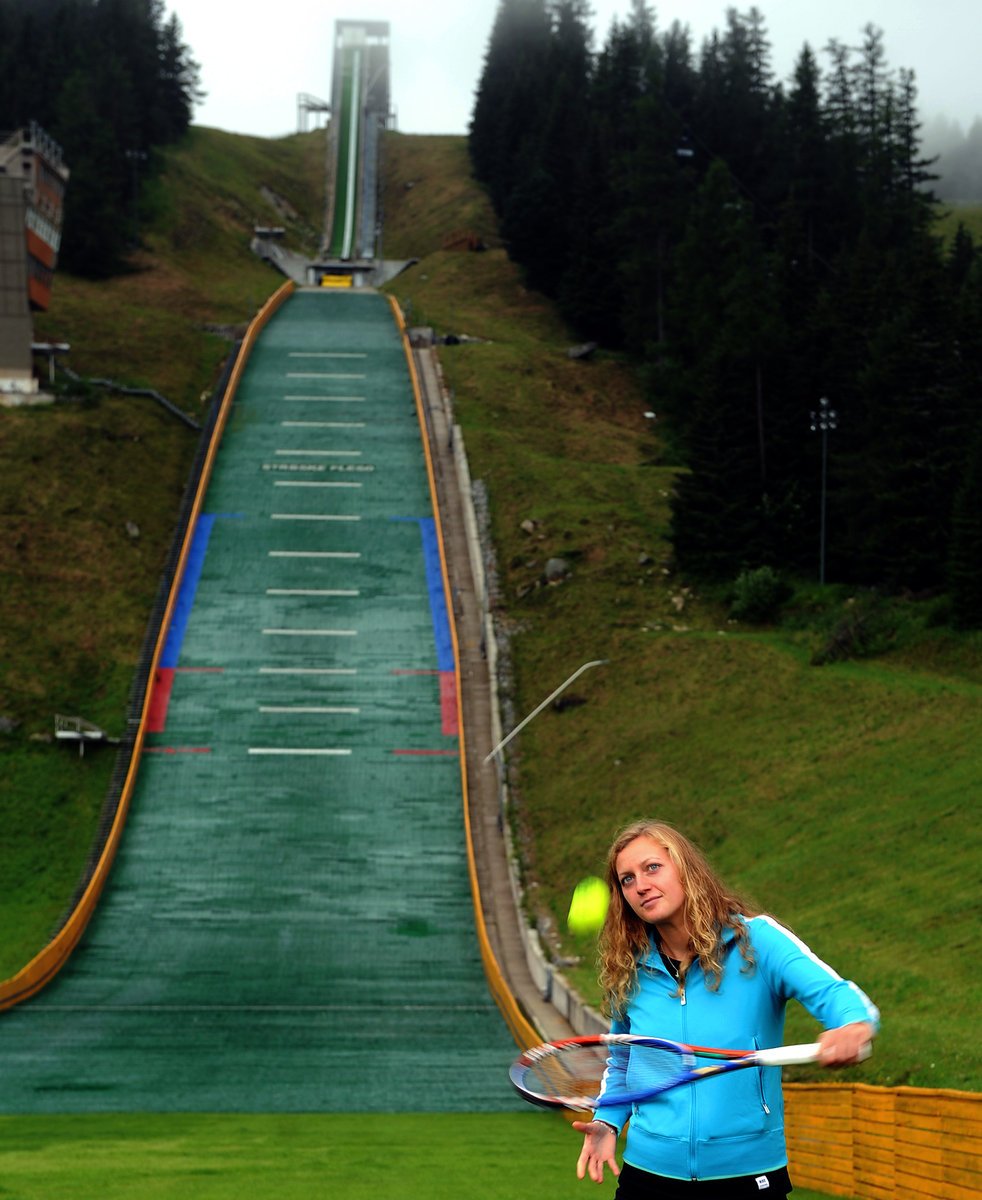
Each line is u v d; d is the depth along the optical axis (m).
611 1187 20.38
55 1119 36.56
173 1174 20.92
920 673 84.88
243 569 105.88
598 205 178.88
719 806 73.44
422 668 95.00
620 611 100.88
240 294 180.62
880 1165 21.67
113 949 67.62
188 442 126.44
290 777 83.94
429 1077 49.88
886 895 55.69
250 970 65.56
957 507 88.31
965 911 50.62
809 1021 41.59
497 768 84.88
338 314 171.00
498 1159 24.98
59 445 117.19
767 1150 7.09
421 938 69.50
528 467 123.25
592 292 172.38
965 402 99.31
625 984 7.39
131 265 185.50
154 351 146.38
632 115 192.88
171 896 73.00
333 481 119.94
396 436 129.62
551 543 110.25
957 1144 18.75
